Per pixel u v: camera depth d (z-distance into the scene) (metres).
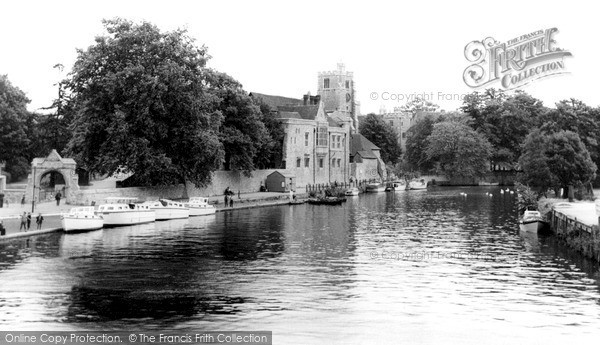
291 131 131.88
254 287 42.22
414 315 36.41
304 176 136.38
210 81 90.75
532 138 94.12
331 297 39.91
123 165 83.94
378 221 80.88
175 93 83.44
